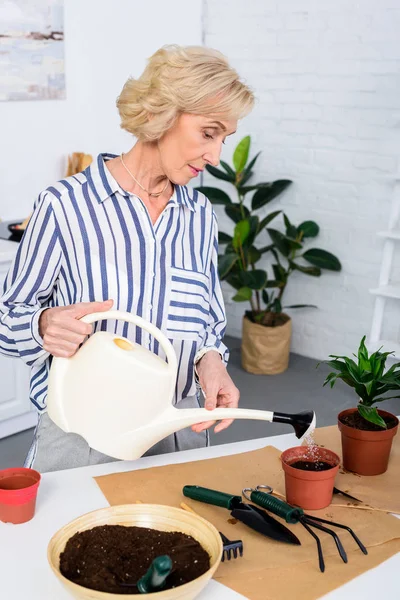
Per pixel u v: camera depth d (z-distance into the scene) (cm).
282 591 100
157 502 122
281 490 129
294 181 406
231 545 107
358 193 380
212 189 396
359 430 134
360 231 384
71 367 119
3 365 295
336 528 117
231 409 119
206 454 143
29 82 356
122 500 123
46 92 365
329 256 386
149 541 102
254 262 399
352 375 138
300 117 396
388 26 353
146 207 138
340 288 398
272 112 407
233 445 148
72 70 377
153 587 88
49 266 134
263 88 408
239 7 411
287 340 392
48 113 371
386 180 367
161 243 140
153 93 120
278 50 397
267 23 399
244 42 412
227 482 131
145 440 119
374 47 360
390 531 117
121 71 402
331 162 388
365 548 111
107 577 94
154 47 414
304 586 102
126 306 137
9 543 111
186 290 142
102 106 398
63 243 134
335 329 405
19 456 290
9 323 131
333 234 395
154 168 135
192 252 145
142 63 412
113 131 408
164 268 140
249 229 384
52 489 127
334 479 125
